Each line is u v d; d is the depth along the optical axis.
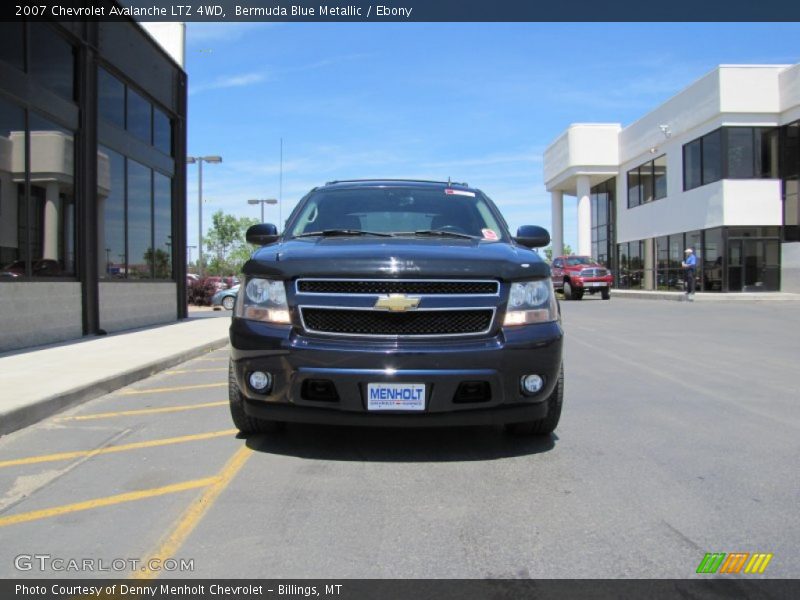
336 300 4.00
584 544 3.09
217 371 8.59
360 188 5.88
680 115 27.64
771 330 13.10
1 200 9.18
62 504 3.64
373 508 3.54
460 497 3.69
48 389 6.23
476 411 3.99
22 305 9.74
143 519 3.42
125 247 13.31
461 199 5.79
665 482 3.94
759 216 24.52
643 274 32.66
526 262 4.30
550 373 4.14
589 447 4.66
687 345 10.74
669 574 2.80
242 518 3.41
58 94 10.58
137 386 7.40
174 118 16.00
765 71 24.45
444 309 3.97
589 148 35.44
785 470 4.16
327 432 5.00
